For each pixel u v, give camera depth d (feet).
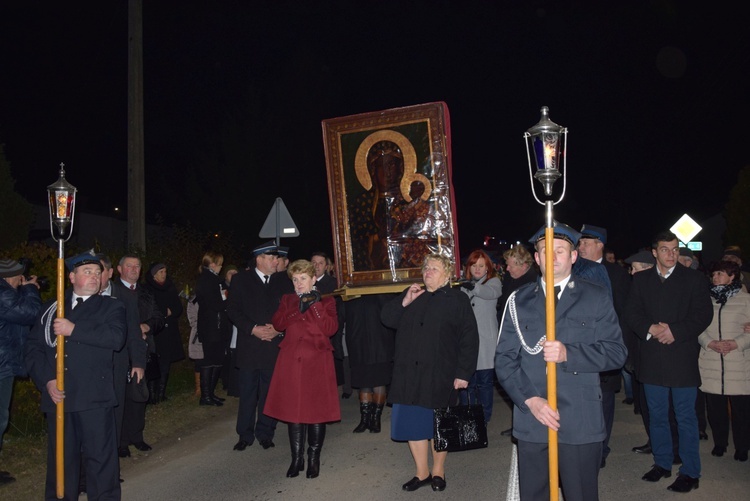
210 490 20.47
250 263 27.73
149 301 24.95
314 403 21.12
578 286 13.48
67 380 16.99
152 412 30.50
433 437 18.95
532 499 13.47
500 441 25.32
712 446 23.77
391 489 20.11
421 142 24.07
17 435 24.94
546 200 12.90
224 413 30.99
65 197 17.28
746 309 21.72
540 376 13.30
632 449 23.70
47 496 17.28
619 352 13.06
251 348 24.45
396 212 24.32
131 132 38.47
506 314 13.93
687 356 19.44
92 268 17.56
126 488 20.88
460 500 19.02
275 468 22.48
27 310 19.54
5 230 38.60
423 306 19.58
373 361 26.63
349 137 24.71
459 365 19.31
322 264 30.68
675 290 19.67
